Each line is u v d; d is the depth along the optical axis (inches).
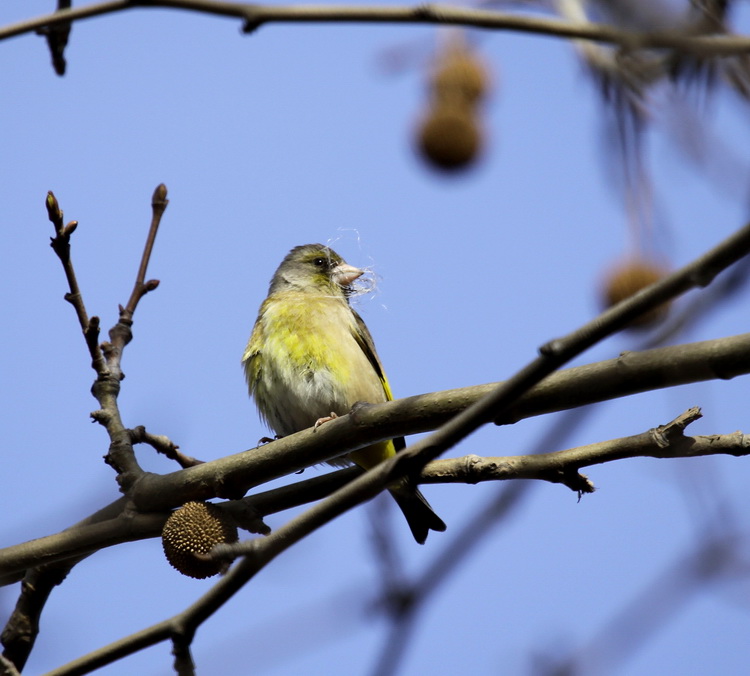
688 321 166.9
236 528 302.2
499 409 194.7
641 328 212.2
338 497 204.2
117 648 214.5
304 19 186.1
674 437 261.6
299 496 326.6
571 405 256.5
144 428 340.5
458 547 165.3
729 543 177.8
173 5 191.9
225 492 319.0
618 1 183.0
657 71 211.2
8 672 249.0
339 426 308.2
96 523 320.5
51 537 315.3
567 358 186.5
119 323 366.3
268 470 316.8
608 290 240.7
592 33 180.1
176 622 209.6
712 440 259.1
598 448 271.3
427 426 296.4
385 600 166.7
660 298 177.8
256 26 187.5
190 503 300.7
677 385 246.2
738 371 235.5
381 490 202.4
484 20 181.2
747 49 176.2
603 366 251.8
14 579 328.2
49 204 334.0
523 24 180.5
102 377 349.1
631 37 179.0
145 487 321.1
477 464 283.6
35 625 322.3
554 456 277.0
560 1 194.4
